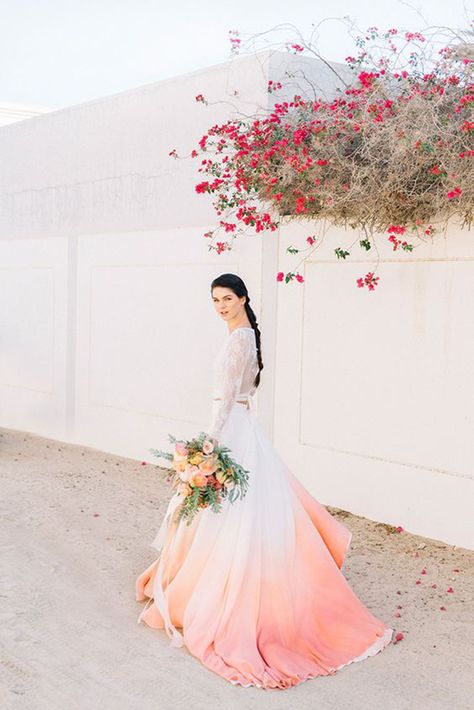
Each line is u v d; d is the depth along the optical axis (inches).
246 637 160.2
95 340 355.6
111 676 153.3
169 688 149.1
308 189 239.8
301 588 168.1
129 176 335.3
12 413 406.9
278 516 168.4
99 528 244.1
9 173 403.5
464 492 227.6
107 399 352.2
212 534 168.9
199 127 303.3
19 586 196.1
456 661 163.6
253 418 177.0
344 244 254.2
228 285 172.6
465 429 227.1
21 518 251.0
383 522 249.0
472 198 208.4
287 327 273.0
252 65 281.0
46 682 150.4
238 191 257.4
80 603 187.6
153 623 175.2
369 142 214.5
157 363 327.9
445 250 228.5
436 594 198.2
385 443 247.4
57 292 375.6
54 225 376.2
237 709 142.3
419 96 210.2
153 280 327.3
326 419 263.6
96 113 349.1
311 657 161.6
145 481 303.6
